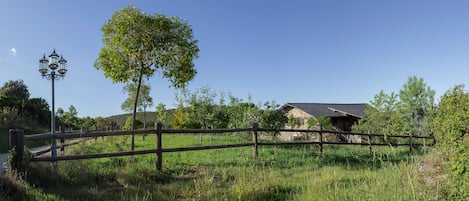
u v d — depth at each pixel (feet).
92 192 16.78
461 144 10.62
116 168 21.52
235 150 32.45
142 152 21.86
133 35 25.75
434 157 13.08
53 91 23.29
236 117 51.29
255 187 16.75
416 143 41.86
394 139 46.26
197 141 44.29
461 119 11.16
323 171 21.39
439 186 10.91
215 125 56.44
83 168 20.61
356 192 13.25
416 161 14.35
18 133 17.95
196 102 58.29
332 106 87.92
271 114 44.29
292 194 16.34
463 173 10.41
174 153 30.14
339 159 29.22
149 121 95.91
